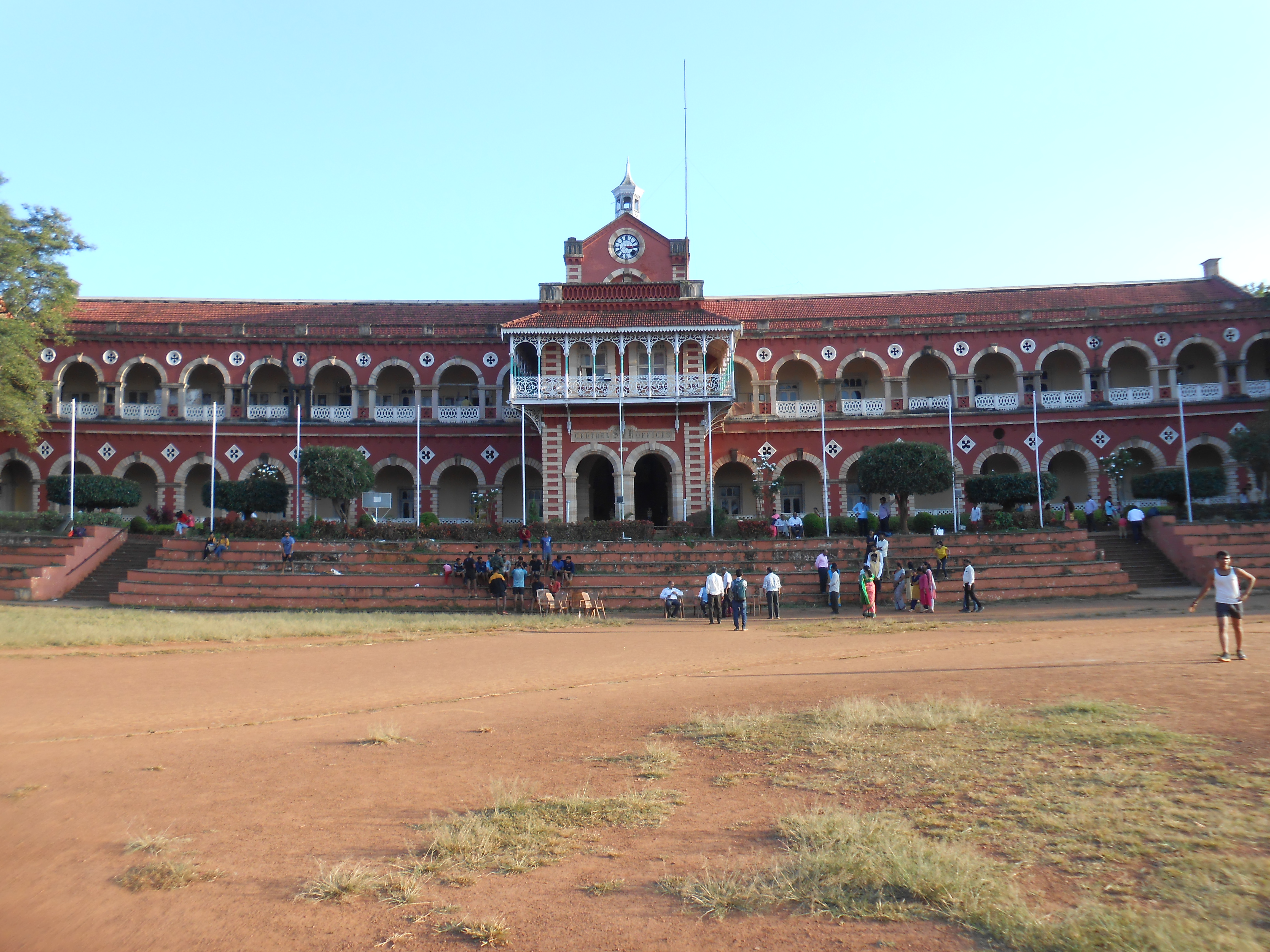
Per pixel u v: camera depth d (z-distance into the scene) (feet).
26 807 26.14
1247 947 14.74
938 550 96.48
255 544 104.22
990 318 148.56
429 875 20.27
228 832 23.50
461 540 110.93
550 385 126.62
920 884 18.17
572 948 16.56
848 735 31.04
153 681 50.80
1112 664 45.65
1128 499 146.30
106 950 16.96
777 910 17.90
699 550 102.63
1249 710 32.09
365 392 147.64
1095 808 22.16
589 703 42.34
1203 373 150.00
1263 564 93.61
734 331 127.03
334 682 50.34
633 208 160.66
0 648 62.39
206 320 148.97
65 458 139.13
